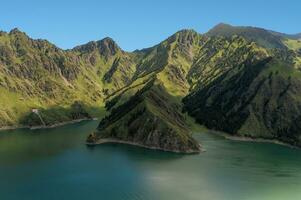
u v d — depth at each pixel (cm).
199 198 19238
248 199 19200
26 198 19275
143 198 19175
